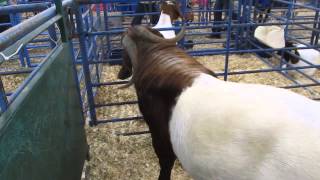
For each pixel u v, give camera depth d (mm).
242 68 5387
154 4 6145
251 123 1347
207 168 1516
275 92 1533
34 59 6184
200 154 1517
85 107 3885
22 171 1306
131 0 3092
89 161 2967
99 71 5117
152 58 2229
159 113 2020
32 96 1465
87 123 3582
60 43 2266
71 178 2178
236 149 1372
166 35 4555
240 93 1553
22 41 1495
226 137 1401
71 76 2402
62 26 2258
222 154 1419
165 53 2240
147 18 6684
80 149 2576
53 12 2123
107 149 3143
